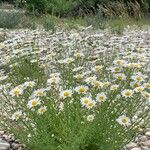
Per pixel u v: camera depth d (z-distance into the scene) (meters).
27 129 0.85
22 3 3.94
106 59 1.15
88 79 0.80
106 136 0.79
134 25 2.99
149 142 0.94
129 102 0.82
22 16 3.22
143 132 0.96
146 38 2.29
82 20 3.11
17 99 0.85
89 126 0.76
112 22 3.02
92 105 0.75
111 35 2.38
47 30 2.55
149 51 1.46
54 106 0.82
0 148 0.90
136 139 0.95
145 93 0.77
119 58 1.11
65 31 2.55
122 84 0.83
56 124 0.82
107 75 0.92
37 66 1.05
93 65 1.09
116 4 3.26
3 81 0.99
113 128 0.79
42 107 0.78
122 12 3.19
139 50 1.19
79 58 0.98
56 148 0.78
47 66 1.12
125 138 0.82
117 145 0.80
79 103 0.81
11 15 2.98
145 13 3.52
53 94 0.88
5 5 4.48
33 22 2.93
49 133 0.80
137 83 0.80
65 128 0.78
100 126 0.78
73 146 0.74
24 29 2.76
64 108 0.81
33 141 0.81
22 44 1.28
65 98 0.80
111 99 0.81
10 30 2.66
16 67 1.03
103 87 0.85
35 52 1.09
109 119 0.79
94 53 1.25
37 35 2.06
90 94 0.82
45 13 3.57
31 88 0.88
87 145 0.77
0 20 2.88
